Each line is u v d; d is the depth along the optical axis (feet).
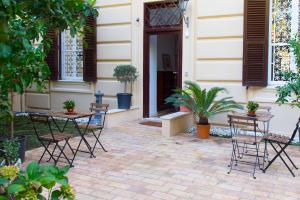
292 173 14.19
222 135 21.79
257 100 22.31
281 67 21.97
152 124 25.21
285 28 21.71
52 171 6.26
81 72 29.96
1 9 5.04
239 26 22.56
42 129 23.54
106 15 28.14
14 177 6.12
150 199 11.55
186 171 14.58
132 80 26.53
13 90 7.08
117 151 17.84
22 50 6.11
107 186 12.75
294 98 20.31
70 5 6.61
